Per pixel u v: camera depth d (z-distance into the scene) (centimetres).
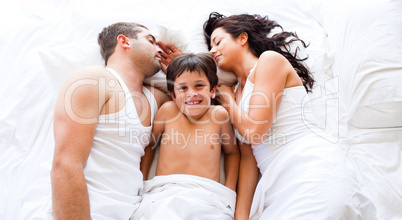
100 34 119
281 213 94
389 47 120
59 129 83
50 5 163
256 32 129
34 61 127
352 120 122
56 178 78
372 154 113
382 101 114
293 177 99
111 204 86
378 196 103
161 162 106
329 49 142
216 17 139
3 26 144
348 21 134
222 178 114
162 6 155
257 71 106
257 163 113
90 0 154
